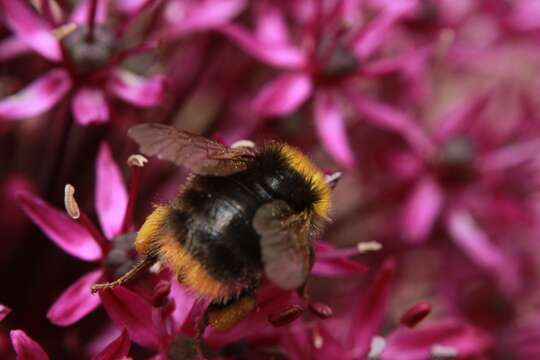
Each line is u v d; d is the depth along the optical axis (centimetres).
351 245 20
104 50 18
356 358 17
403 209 20
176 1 19
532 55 22
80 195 19
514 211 20
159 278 16
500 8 21
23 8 18
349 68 19
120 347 16
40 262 19
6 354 18
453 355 17
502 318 20
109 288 16
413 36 21
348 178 21
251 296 16
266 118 19
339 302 20
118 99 19
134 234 17
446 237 21
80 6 18
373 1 20
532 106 21
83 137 19
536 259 21
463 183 20
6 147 20
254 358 17
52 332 19
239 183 16
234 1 19
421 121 21
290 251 15
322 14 19
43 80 18
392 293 20
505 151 20
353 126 20
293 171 16
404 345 17
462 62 21
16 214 19
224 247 16
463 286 20
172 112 19
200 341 16
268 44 19
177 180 20
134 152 19
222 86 20
